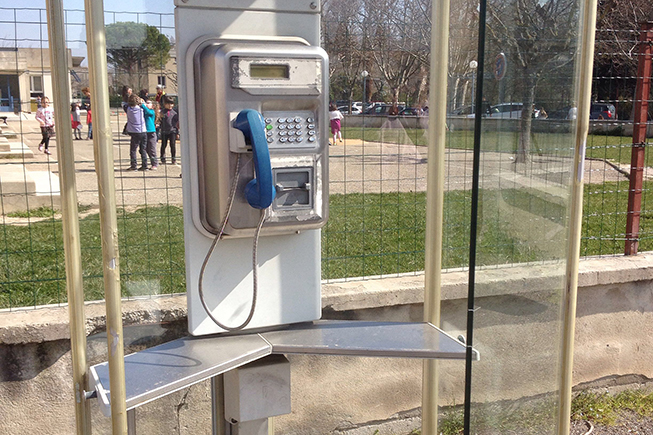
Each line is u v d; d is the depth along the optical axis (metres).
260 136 1.44
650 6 8.03
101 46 1.23
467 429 1.57
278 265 1.70
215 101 1.48
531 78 1.61
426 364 2.18
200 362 1.50
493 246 1.59
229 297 1.66
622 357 3.11
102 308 1.76
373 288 2.61
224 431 1.93
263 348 1.59
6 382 2.17
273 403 1.76
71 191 1.49
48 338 2.17
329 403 2.68
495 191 1.56
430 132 2.02
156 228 2.06
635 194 3.16
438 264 2.07
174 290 2.24
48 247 4.20
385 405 2.77
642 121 3.11
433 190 2.04
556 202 1.80
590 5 1.73
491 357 1.64
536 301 1.79
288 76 1.53
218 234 1.53
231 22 1.54
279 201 1.58
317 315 1.78
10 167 6.80
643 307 3.09
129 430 1.77
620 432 2.90
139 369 1.47
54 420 2.24
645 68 3.08
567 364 1.94
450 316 2.11
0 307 2.91
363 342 1.65
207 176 1.54
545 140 1.71
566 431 1.99
